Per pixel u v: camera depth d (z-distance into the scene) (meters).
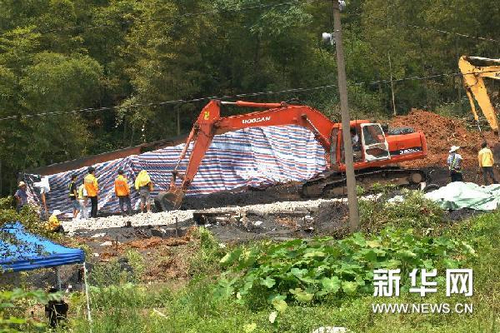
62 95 42.69
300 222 29.31
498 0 52.12
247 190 39.34
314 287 17.36
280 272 17.58
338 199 32.91
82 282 21.58
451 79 57.31
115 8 50.75
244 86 53.31
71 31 48.03
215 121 35.34
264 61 54.44
